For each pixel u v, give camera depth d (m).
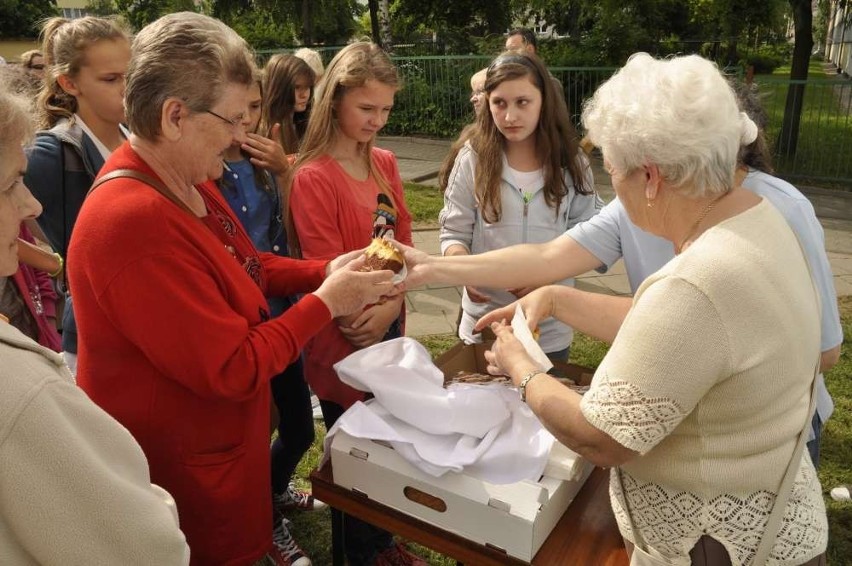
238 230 1.79
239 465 1.63
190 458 1.56
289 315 1.62
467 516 1.45
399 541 2.57
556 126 2.57
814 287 1.35
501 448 1.49
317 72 4.12
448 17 18.00
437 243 6.34
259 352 1.51
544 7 13.84
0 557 0.96
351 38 21.28
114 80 2.17
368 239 2.32
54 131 2.14
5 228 1.09
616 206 2.09
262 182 2.66
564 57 11.64
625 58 11.55
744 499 1.27
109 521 1.02
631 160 1.28
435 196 7.98
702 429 1.25
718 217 1.28
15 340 0.98
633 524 1.40
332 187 2.25
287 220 2.39
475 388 1.68
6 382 0.93
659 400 1.17
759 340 1.19
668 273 1.21
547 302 1.83
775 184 1.65
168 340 1.38
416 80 11.84
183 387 1.50
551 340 2.63
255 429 1.67
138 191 1.39
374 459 1.56
